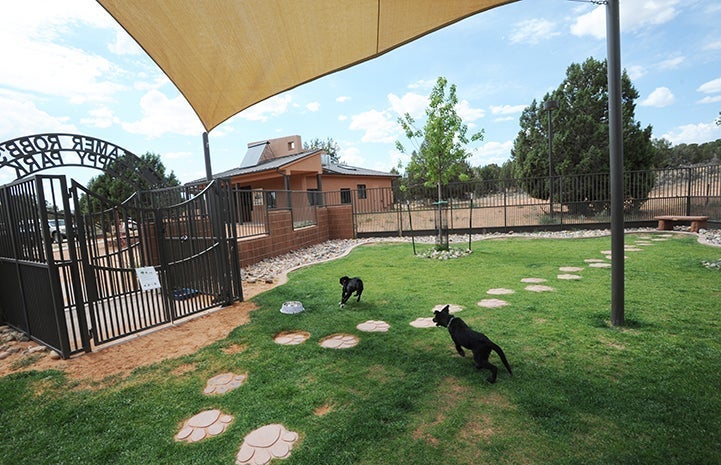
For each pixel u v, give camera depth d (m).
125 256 8.95
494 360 3.27
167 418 2.67
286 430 2.41
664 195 13.59
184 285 5.46
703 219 11.22
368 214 15.69
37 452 2.35
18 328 4.93
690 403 2.45
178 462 2.16
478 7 3.16
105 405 2.91
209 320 5.15
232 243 6.04
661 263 6.98
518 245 10.73
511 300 5.11
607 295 5.09
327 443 2.22
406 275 7.32
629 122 14.54
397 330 4.23
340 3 3.16
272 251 10.37
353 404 2.67
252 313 5.27
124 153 8.12
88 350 4.14
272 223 10.42
